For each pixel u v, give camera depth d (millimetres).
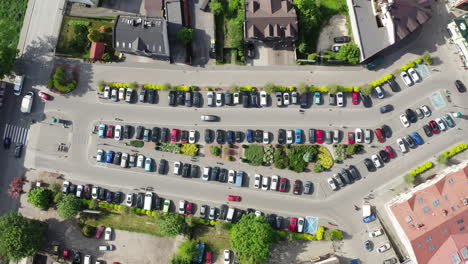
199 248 100688
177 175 103188
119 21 99750
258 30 98750
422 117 101125
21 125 104938
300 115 102562
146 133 102812
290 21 97312
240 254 97250
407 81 101000
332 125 102125
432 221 87562
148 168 102625
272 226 101062
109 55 103875
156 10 102375
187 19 102438
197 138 103438
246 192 102312
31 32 105750
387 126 101438
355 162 101625
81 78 104625
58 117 104688
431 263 86500
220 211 101438
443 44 102312
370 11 98188
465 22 96812
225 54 103750
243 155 102562
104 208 103375
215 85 103688
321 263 97062
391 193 100562
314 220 101125
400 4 95688
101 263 102875
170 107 104062
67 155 104500
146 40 98938
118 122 104500
